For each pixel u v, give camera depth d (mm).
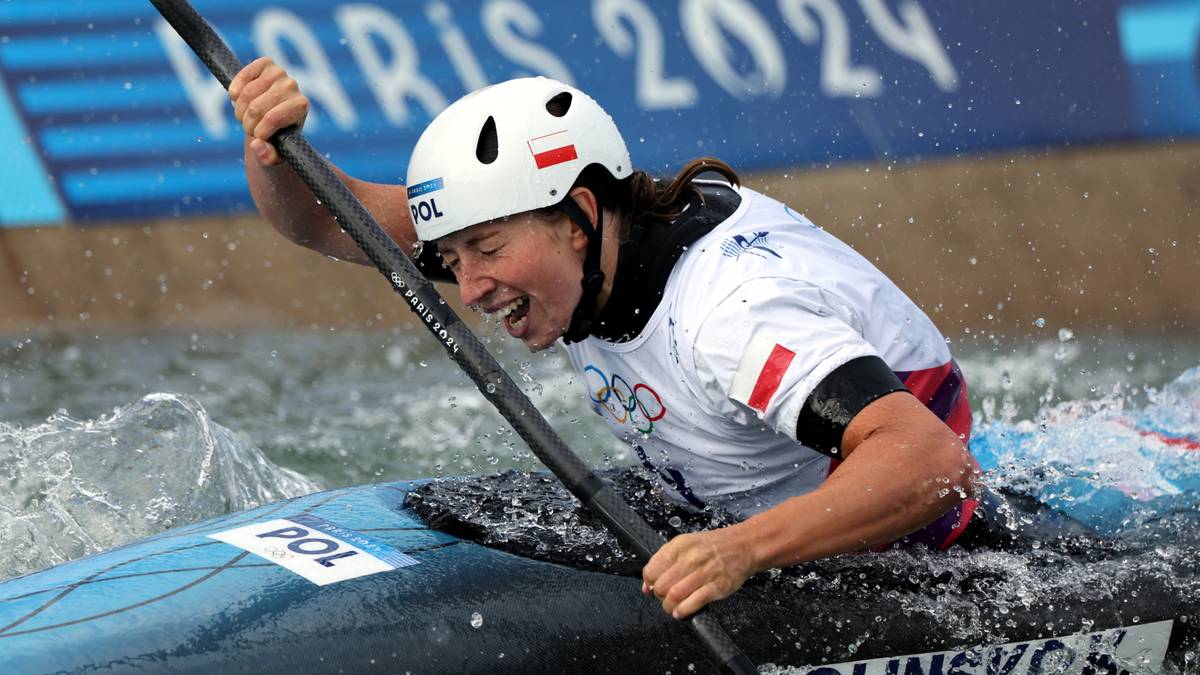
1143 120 29078
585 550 9188
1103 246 28719
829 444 7840
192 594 8375
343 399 20922
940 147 28406
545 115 8391
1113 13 28844
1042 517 10398
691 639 8852
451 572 8836
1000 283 28188
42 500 11320
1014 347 25750
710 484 9359
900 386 7824
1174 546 10055
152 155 27703
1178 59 29172
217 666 7852
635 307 8594
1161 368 23719
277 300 28266
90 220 27766
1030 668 9398
